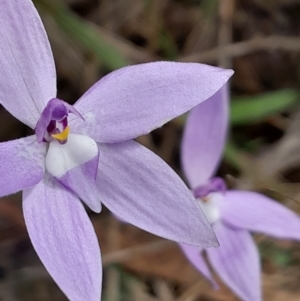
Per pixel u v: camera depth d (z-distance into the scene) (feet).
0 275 0.57
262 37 0.68
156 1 0.67
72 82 0.65
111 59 0.60
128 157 0.38
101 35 0.63
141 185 0.37
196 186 0.48
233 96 0.68
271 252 0.61
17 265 0.58
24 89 0.37
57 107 0.36
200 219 0.36
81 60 0.64
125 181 0.38
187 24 0.70
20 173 0.36
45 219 0.36
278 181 0.63
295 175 0.64
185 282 0.60
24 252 0.58
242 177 0.62
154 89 0.36
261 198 0.49
